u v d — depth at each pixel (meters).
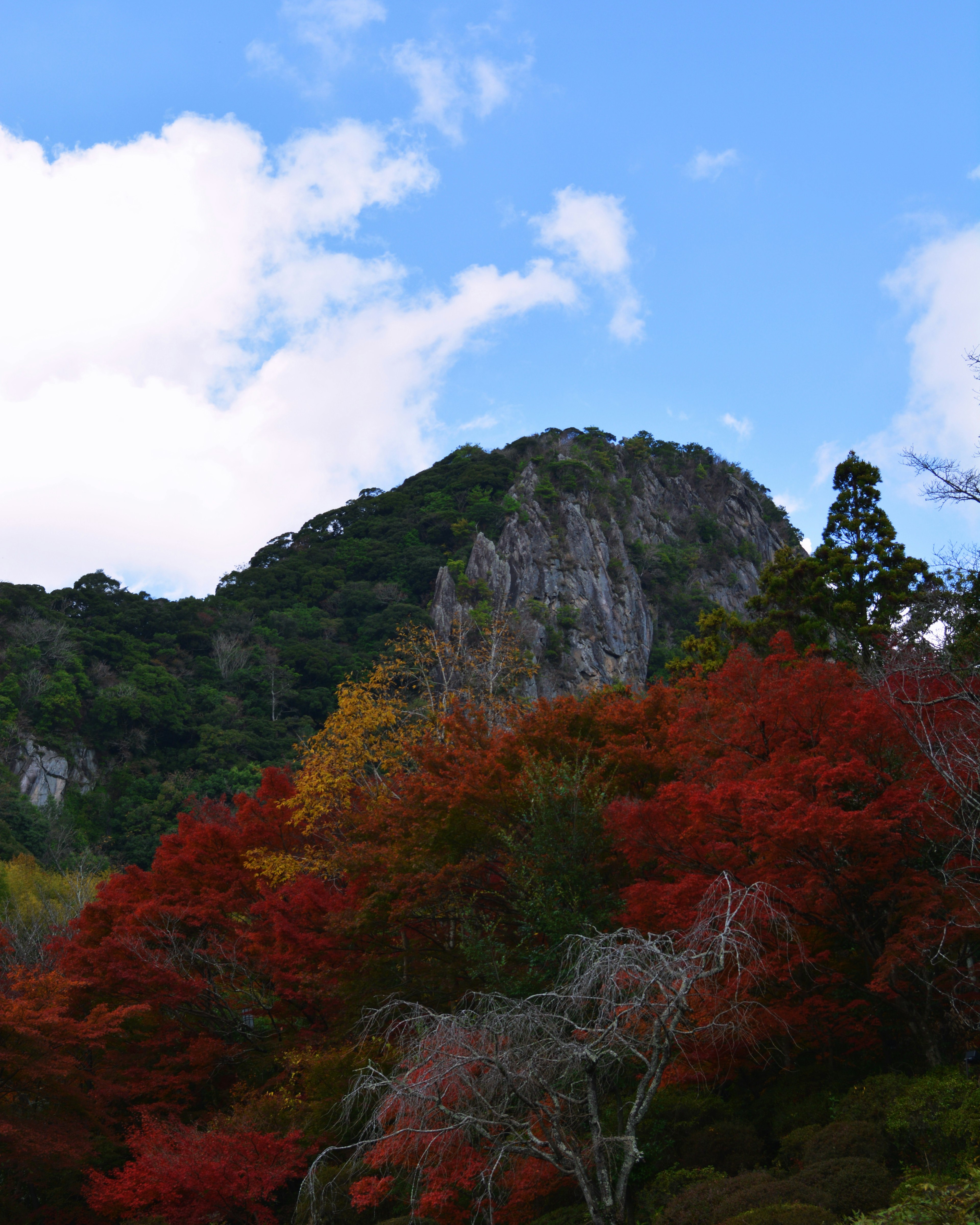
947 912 12.29
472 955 15.95
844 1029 13.46
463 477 145.62
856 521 28.72
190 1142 16.67
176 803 81.69
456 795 18.31
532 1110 9.52
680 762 17.53
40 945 35.53
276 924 20.00
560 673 109.75
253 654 106.00
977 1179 8.99
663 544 157.75
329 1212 13.95
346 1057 16.66
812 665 15.57
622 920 14.45
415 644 30.19
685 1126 13.34
